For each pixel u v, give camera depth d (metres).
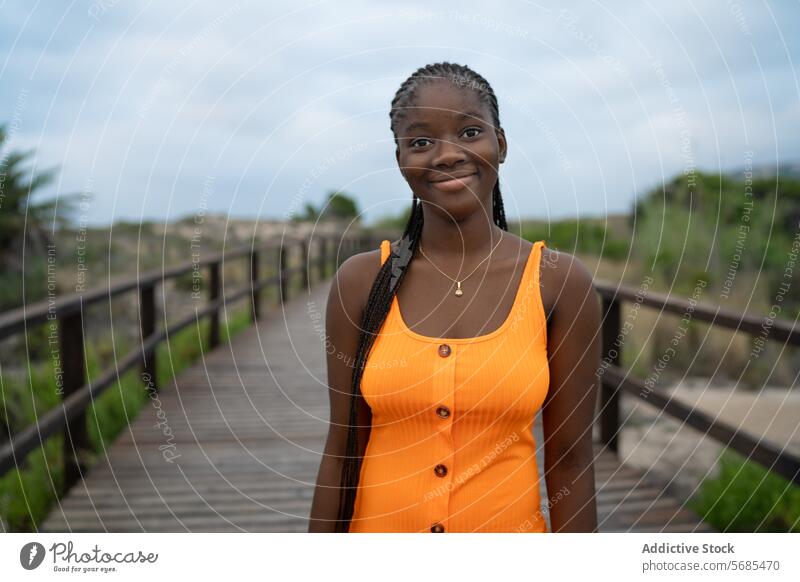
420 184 1.06
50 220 9.18
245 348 6.89
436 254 1.10
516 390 1.03
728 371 6.50
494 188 1.23
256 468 3.54
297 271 10.78
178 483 3.33
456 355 1.04
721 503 3.15
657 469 3.99
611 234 8.38
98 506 3.05
